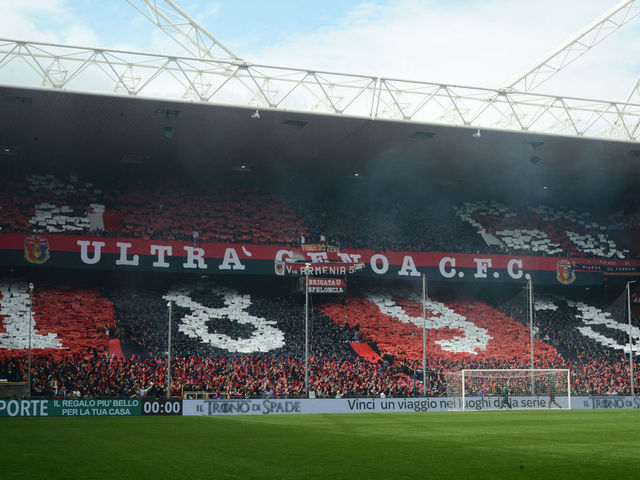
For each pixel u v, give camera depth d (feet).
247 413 165.99
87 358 196.24
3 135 216.74
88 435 101.04
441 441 91.09
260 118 202.18
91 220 240.53
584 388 219.41
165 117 200.95
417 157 244.22
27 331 206.90
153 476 58.70
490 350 241.76
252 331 227.81
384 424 125.90
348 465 65.67
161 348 209.97
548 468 63.31
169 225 248.11
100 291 234.79
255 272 241.35
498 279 265.13
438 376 212.02
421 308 262.47
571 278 272.72
